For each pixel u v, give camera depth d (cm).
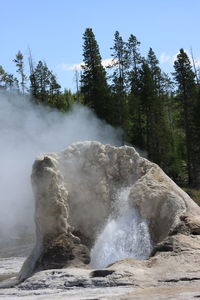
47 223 1517
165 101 6769
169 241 1337
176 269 1204
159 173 1620
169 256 1271
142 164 1650
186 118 5653
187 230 1388
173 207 1508
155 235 1513
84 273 1242
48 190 1527
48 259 1479
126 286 1141
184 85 5659
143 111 5775
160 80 6500
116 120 5375
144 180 1584
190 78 5650
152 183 1572
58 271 1277
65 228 1520
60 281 1220
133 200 1552
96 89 5406
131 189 1571
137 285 1141
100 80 5447
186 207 1511
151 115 5688
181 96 5706
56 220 1518
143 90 5631
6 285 1479
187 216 1453
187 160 5675
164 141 5588
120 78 5753
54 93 5912
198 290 1059
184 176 5772
